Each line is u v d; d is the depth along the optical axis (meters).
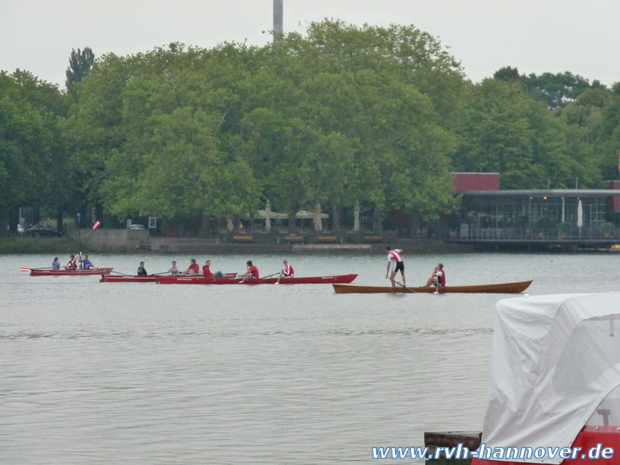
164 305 105.31
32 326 82.81
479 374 54.03
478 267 195.38
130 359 61.12
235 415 43.62
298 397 47.56
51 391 49.53
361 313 93.94
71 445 38.62
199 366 57.91
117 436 39.97
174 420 42.72
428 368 56.50
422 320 86.56
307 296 117.69
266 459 36.50
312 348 66.25
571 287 141.88
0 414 44.06
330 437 39.62
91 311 98.00
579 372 26.80
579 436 26.36
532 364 27.53
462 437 33.16
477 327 80.06
